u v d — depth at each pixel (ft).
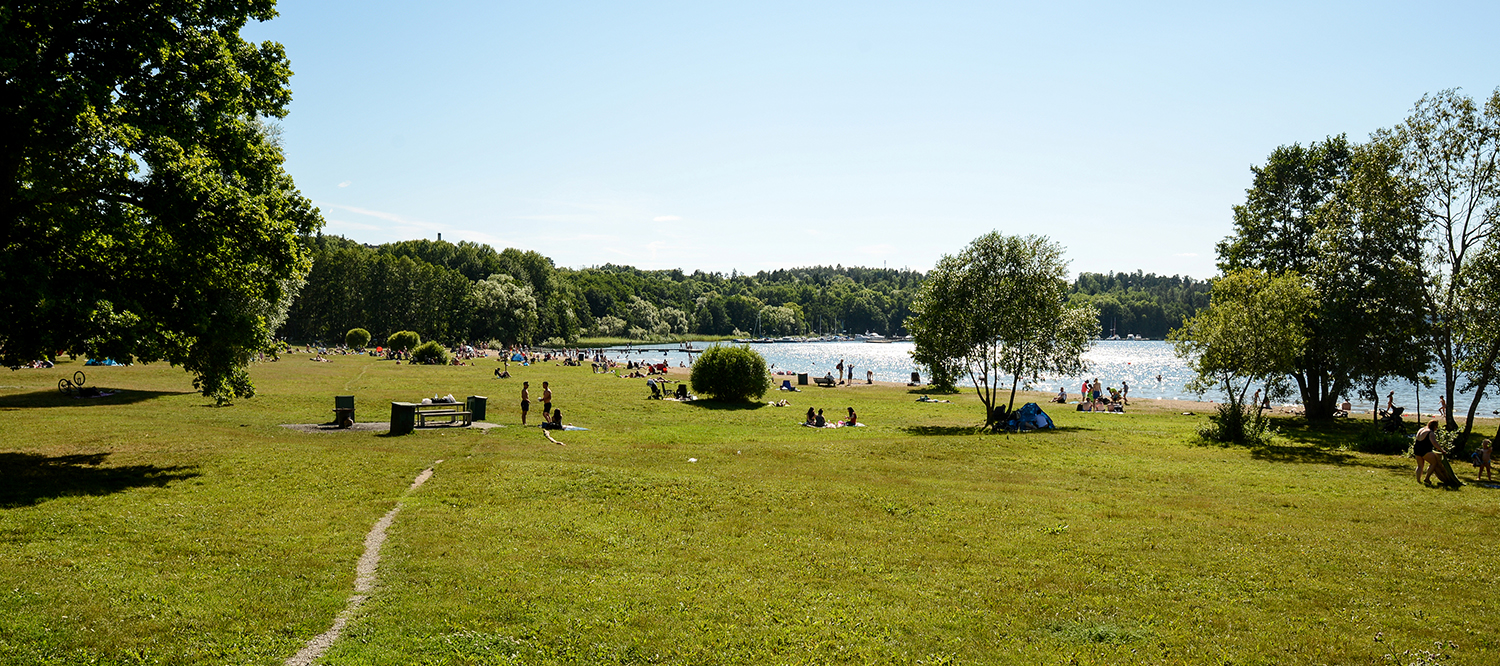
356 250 460.96
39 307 51.88
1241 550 45.21
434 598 36.11
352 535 46.50
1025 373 123.54
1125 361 483.10
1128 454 85.66
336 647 30.48
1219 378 105.40
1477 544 46.42
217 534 45.19
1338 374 108.99
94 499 52.01
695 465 75.20
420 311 461.78
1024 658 30.58
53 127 54.39
